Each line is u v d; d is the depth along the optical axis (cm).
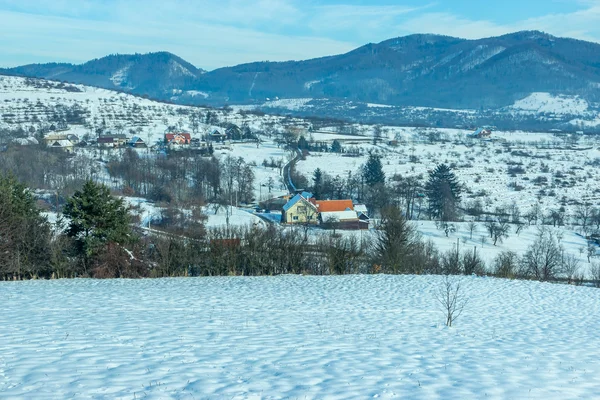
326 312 2547
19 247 4212
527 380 1360
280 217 8981
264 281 3934
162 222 7406
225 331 1906
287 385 1241
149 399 1116
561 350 1825
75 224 4334
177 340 1706
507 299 3297
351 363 1482
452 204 9919
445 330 2178
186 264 4669
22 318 2070
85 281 3816
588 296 3531
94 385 1199
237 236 5138
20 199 4362
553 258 6525
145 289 3319
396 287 3634
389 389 1234
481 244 7956
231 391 1180
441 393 1217
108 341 1658
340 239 6094
